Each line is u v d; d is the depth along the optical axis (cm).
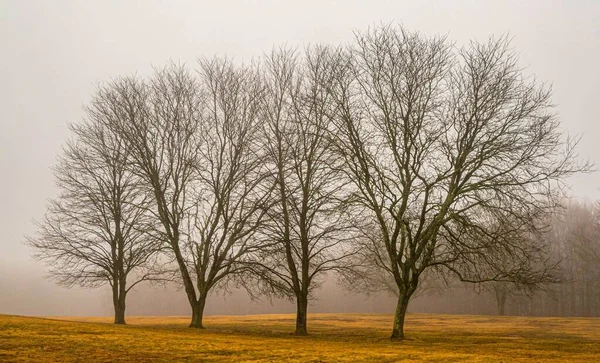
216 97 3722
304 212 3388
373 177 3095
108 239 3969
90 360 1697
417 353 2253
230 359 1873
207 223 3562
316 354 2084
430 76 3164
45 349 1888
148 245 3572
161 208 3553
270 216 3284
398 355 2136
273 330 3869
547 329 4606
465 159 3028
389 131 3152
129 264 3878
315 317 6419
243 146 3544
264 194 3481
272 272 3491
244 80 3741
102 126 3969
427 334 3862
